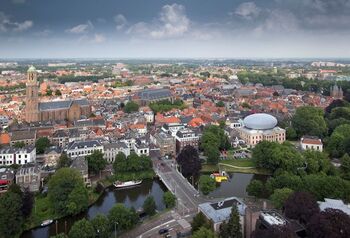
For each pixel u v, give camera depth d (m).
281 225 191.00
